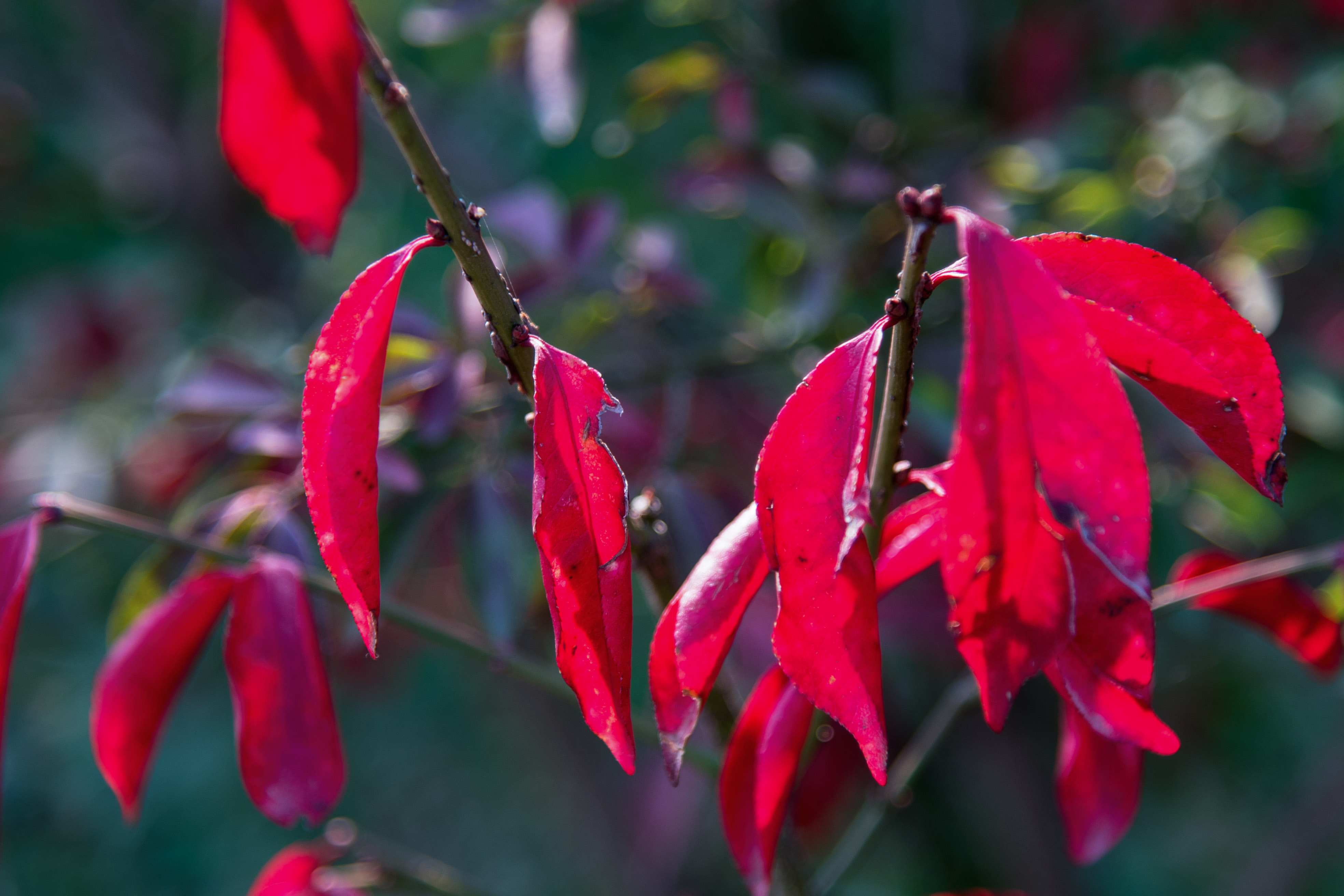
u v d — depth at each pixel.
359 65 0.33
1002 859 1.12
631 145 0.84
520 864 1.57
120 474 0.82
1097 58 0.95
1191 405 0.34
